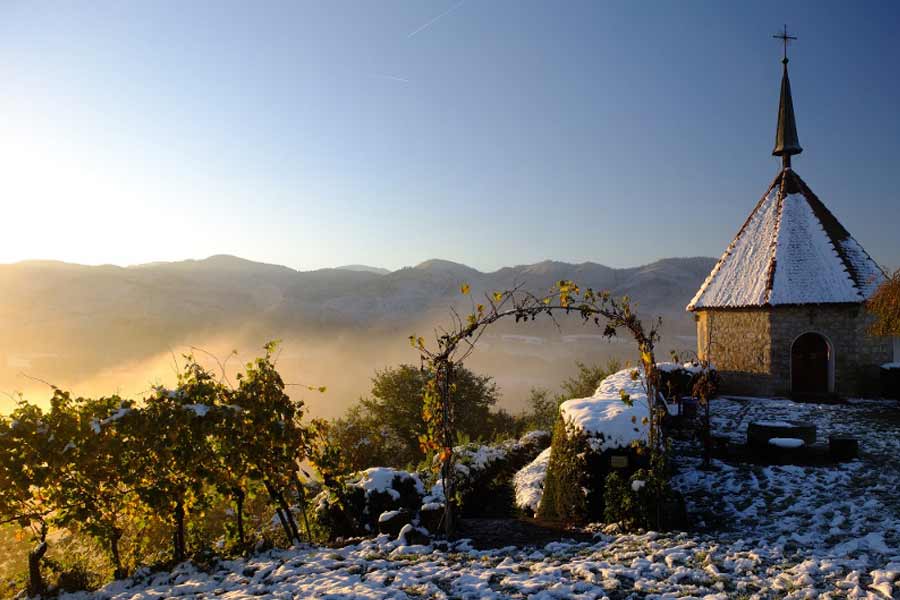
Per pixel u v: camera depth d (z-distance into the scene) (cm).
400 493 943
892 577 621
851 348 2012
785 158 2391
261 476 816
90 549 896
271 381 830
